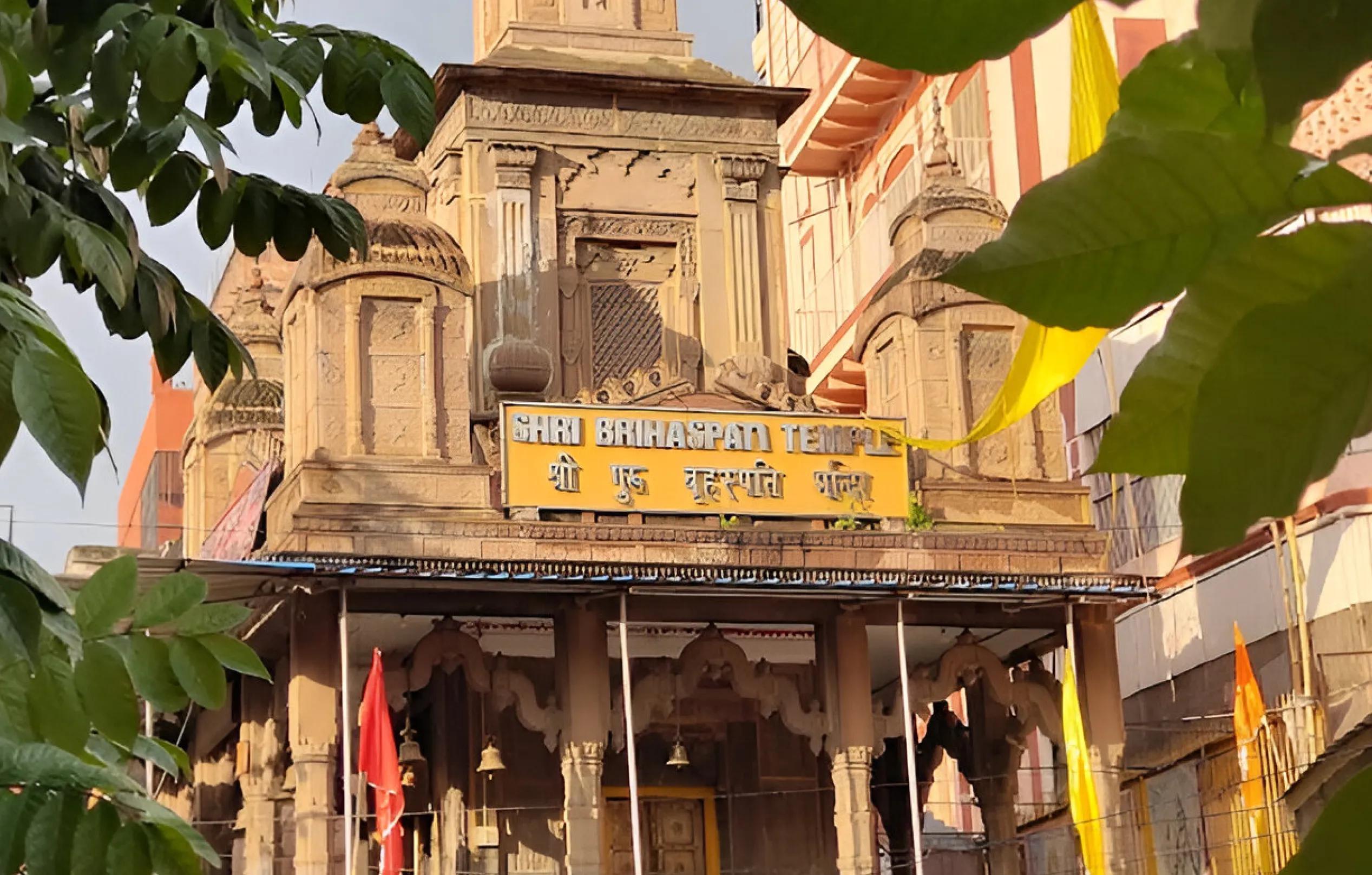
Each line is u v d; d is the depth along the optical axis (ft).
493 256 77.25
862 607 69.41
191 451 94.27
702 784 77.46
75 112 13.82
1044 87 88.89
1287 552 74.79
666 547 67.62
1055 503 72.69
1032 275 2.89
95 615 10.11
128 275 12.41
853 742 67.77
